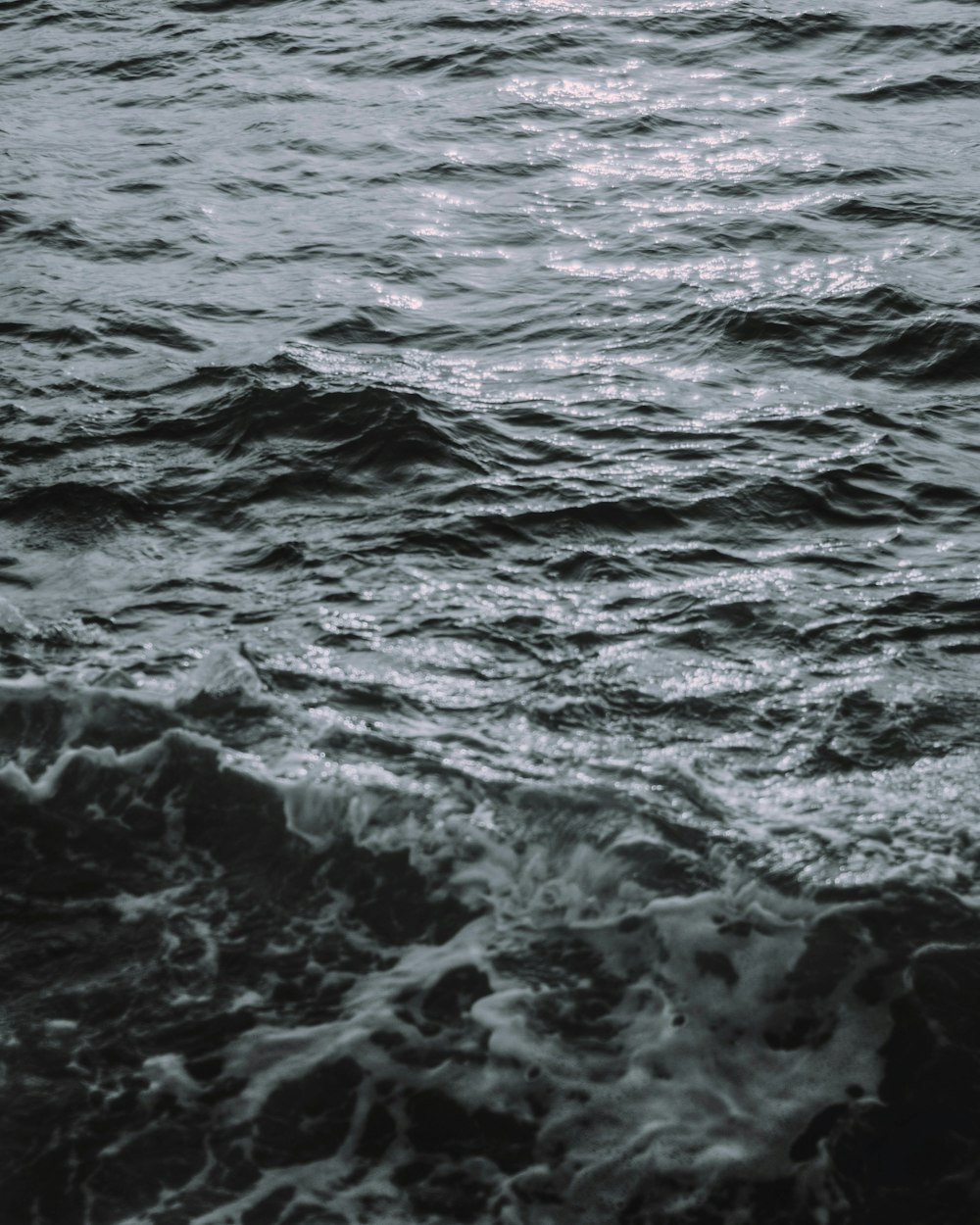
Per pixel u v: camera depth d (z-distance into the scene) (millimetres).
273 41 17047
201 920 5547
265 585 7570
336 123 14664
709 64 16047
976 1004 5035
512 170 13453
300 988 5258
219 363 9852
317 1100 4883
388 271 11422
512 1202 4590
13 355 10164
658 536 7992
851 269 11227
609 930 5383
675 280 11164
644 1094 4855
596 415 9227
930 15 17172
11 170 13625
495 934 5414
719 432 9023
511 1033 5047
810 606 7359
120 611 7367
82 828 5965
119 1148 4746
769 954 5230
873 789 6035
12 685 6648
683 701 6645
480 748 6316
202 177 13430
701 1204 4562
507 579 7613
